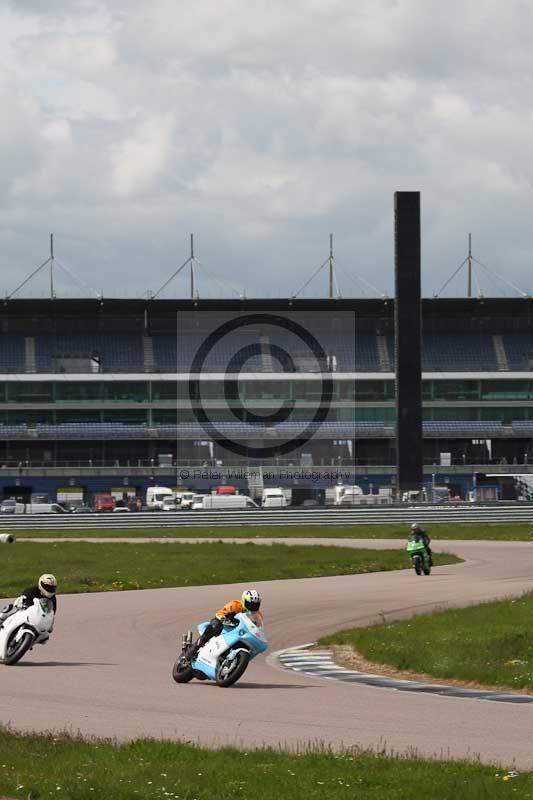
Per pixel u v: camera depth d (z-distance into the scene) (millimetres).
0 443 123938
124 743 14734
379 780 12703
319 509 81875
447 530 74562
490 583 44938
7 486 119000
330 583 45844
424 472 120812
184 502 104375
